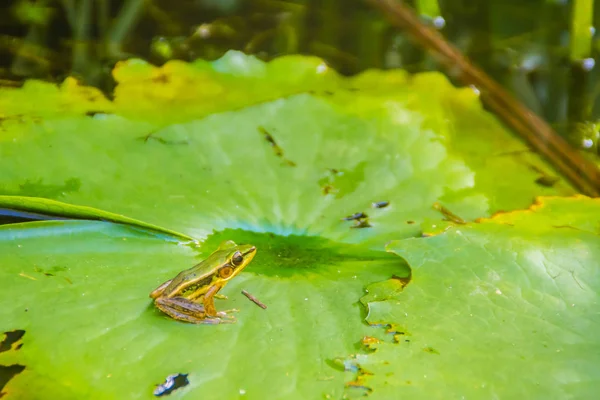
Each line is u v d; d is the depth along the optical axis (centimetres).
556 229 130
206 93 145
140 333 124
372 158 137
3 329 124
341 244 131
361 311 126
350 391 122
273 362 123
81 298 126
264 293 127
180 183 134
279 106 140
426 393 122
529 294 127
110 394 121
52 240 129
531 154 141
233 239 130
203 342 124
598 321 125
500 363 123
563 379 122
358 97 143
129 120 138
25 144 134
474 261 128
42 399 121
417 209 134
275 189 134
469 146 141
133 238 129
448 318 125
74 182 132
